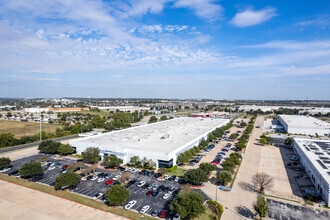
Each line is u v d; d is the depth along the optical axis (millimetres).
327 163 65375
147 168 74125
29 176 66375
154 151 76562
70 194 54625
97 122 177625
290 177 68062
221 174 60000
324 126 152625
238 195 54781
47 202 50438
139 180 63875
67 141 119125
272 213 46438
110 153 81438
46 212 46062
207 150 99000
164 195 53094
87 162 80562
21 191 56188
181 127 138000
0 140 106500
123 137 102125
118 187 48812
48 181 63031
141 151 77250
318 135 144750
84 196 53625
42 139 123438
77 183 57750
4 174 68375
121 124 171125
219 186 60094
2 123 192125
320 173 56312
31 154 92188
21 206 48469
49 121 197625
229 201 51531
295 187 60531
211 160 84938
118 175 66875
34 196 53375
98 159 77938
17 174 68375
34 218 43719
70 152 88250
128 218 44125
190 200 43312
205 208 43875
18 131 154875
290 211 47438
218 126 145000
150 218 44281
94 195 54250
